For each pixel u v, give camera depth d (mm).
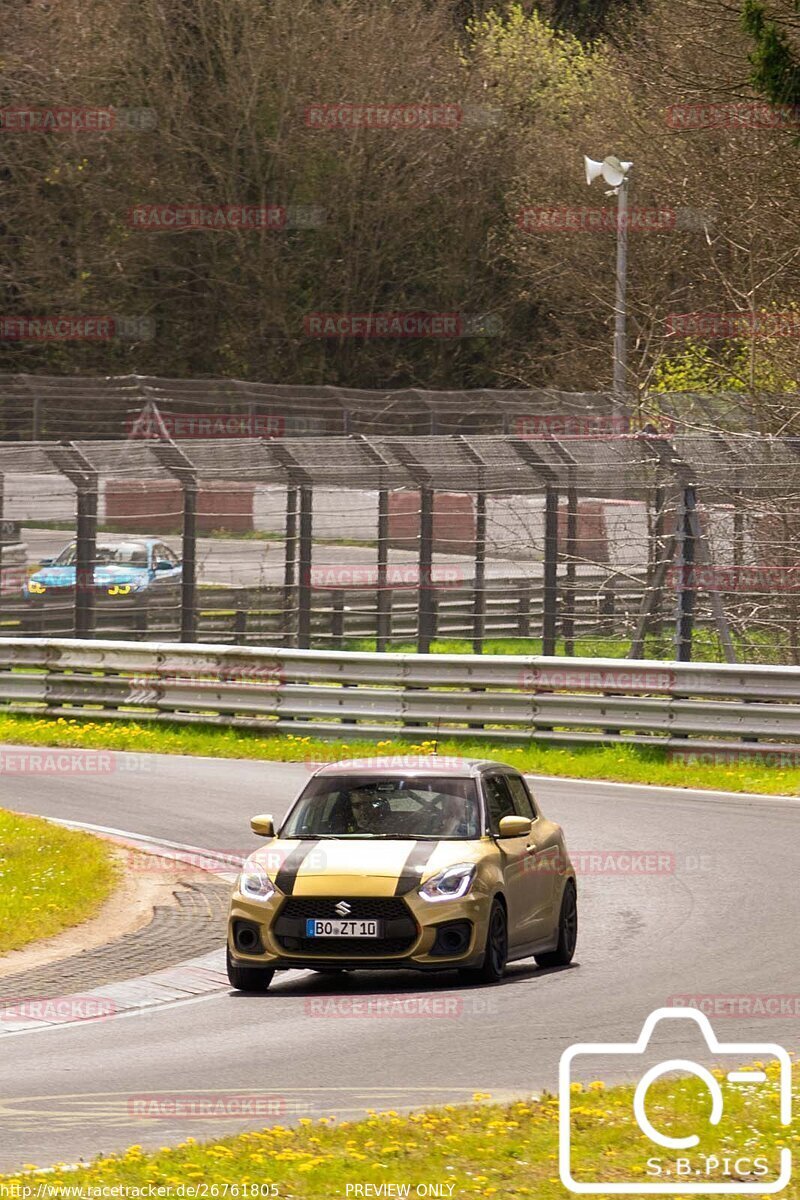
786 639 82188
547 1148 23328
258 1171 22359
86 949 41688
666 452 77812
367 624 100875
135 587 100688
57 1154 24125
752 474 80688
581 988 36469
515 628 103625
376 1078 28703
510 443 83562
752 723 71250
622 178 109250
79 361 181250
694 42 126188
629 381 124375
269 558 106812
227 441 85688
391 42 184500
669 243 151875
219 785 67562
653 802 63312
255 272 180375
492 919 37375
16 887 46500
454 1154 23156
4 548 101875
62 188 178625
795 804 63406
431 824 39062
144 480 88375
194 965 40125
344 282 185000
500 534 109750
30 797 64438
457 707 76375
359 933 36438
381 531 86750
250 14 179000
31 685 86750
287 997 36969
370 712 77812
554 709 74812
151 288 181750
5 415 132875
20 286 176250
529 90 190875
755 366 101125
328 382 185875
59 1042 32406
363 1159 22828
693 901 46344
